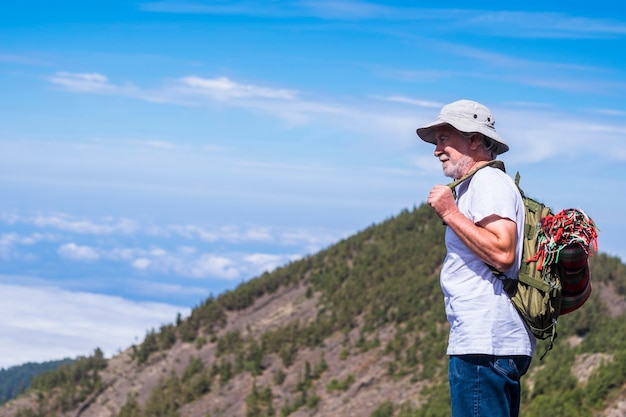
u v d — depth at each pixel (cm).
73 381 12838
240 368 11206
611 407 4497
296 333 11406
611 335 6153
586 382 5209
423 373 8594
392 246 12838
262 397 10125
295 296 13200
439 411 7062
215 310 13450
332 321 11312
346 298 11875
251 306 13450
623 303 7962
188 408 10731
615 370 4744
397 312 10612
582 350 6009
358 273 12488
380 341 10144
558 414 4694
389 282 11631
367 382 9181
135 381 12500
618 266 8656
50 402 12619
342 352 10325
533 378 5838
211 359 12112
